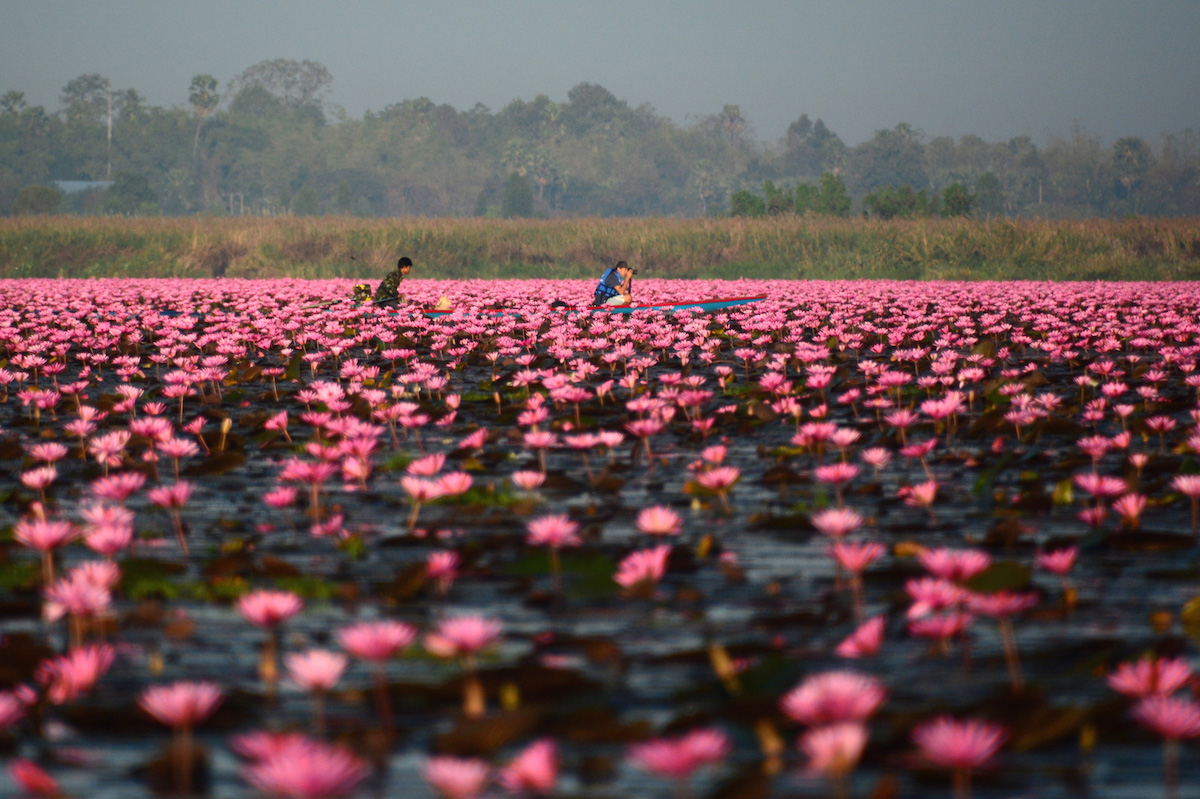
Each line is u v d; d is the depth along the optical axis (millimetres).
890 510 4129
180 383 7094
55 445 4641
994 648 2588
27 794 1821
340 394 6352
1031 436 5465
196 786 1913
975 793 1863
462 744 1934
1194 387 7430
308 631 2779
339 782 1569
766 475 4559
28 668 2438
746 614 2883
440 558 2975
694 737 1659
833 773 1682
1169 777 1896
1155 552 3449
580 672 2346
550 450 5543
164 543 3725
